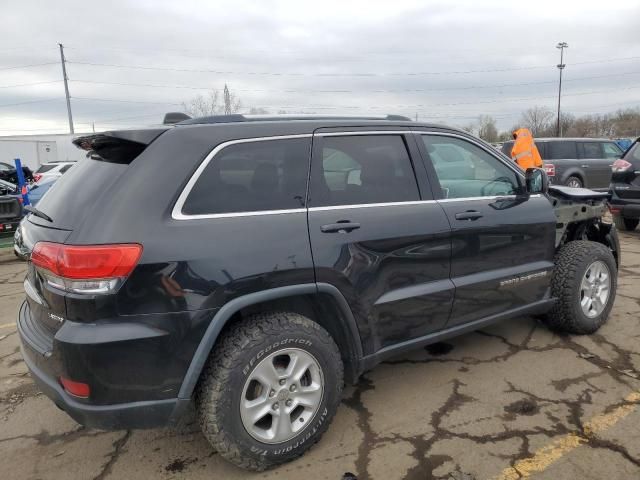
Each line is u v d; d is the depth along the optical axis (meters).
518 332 4.36
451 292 3.23
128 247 2.21
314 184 2.77
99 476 2.65
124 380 2.24
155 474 2.65
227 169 2.54
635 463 2.60
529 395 3.31
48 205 2.68
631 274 6.08
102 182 2.43
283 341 2.54
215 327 2.36
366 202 2.93
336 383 2.75
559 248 4.26
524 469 2.58
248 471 2.65
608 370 3.62
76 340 2.18
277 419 2.59
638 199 8.30
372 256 2.85
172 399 2.33
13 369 3.96
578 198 4.27
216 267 2.36
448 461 2.67
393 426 3.01
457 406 3.21
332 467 2.65
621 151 14.23
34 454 2.86
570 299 4.02
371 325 2.91
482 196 3.54
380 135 3.12
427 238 3.09
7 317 5.28
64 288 2.24
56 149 34.97
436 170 3.34
